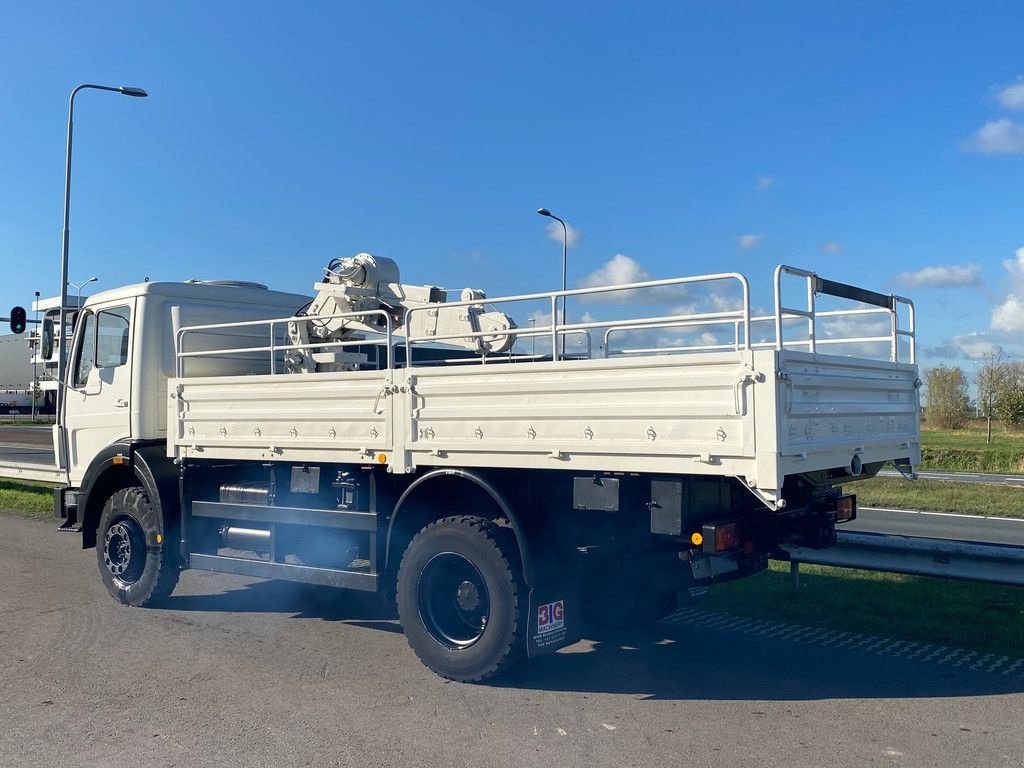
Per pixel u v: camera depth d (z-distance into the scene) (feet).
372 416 20.03
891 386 19.86
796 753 14.52
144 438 26.32
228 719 16.20
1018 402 129.70
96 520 27.66
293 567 22.17
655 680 18.63
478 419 18.25
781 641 21.65
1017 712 16.48
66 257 73.41
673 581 18.98
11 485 58.85
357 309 26.07
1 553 34.22
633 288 16.72
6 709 16.74
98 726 15.83
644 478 16.81
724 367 15.20
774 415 14.57
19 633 22.49
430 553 18.72
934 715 16.34
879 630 22.40
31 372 188.44
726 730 15.61
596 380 16.65
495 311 24.09
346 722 16.06
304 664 19.86
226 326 23.89
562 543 18.31
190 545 24.62
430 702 17.20
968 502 51.29
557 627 18.21
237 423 23.03
